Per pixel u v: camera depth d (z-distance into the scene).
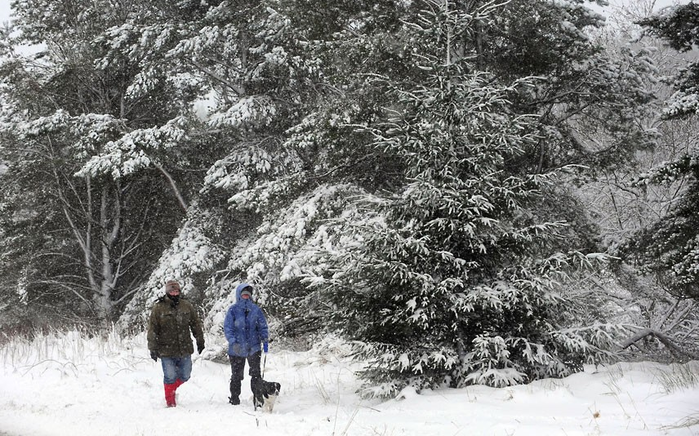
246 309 8.34
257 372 8.09
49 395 9.47
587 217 17.53
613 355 8.84
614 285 17.47
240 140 22.92
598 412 6.41
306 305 14.87
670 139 20.95
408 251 8.46
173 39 21.02
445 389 8.44
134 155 20.39
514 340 8.49
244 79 21.38
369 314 8.64
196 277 21.20
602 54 16.19
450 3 14.55
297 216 16.05
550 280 8.32
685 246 10.71
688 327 16.78
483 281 8.72
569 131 17.05
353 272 8.50
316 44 16.69
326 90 19.92
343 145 15.41
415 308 8.36
